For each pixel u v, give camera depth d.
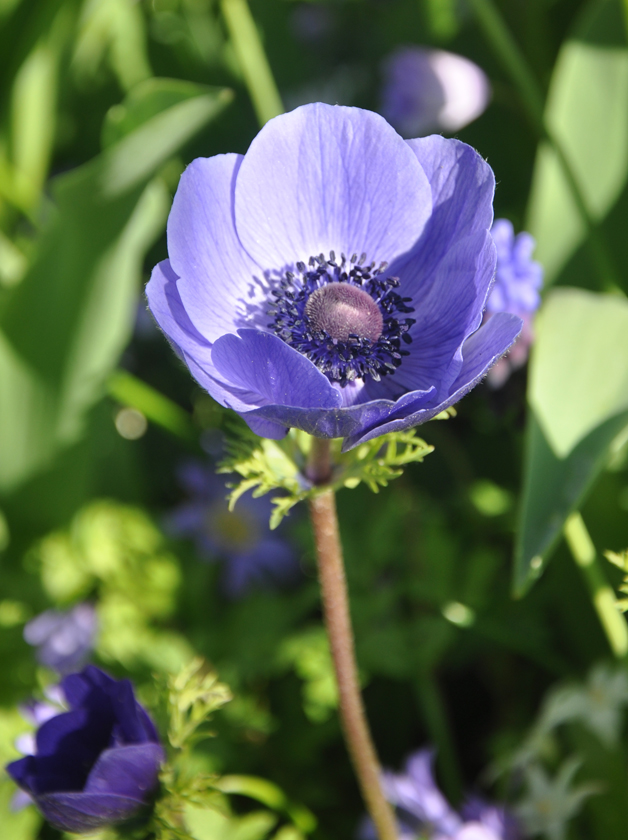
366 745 0.34
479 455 0.50
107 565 0.46
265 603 0.45
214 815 0.38
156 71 0.64
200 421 0.53
